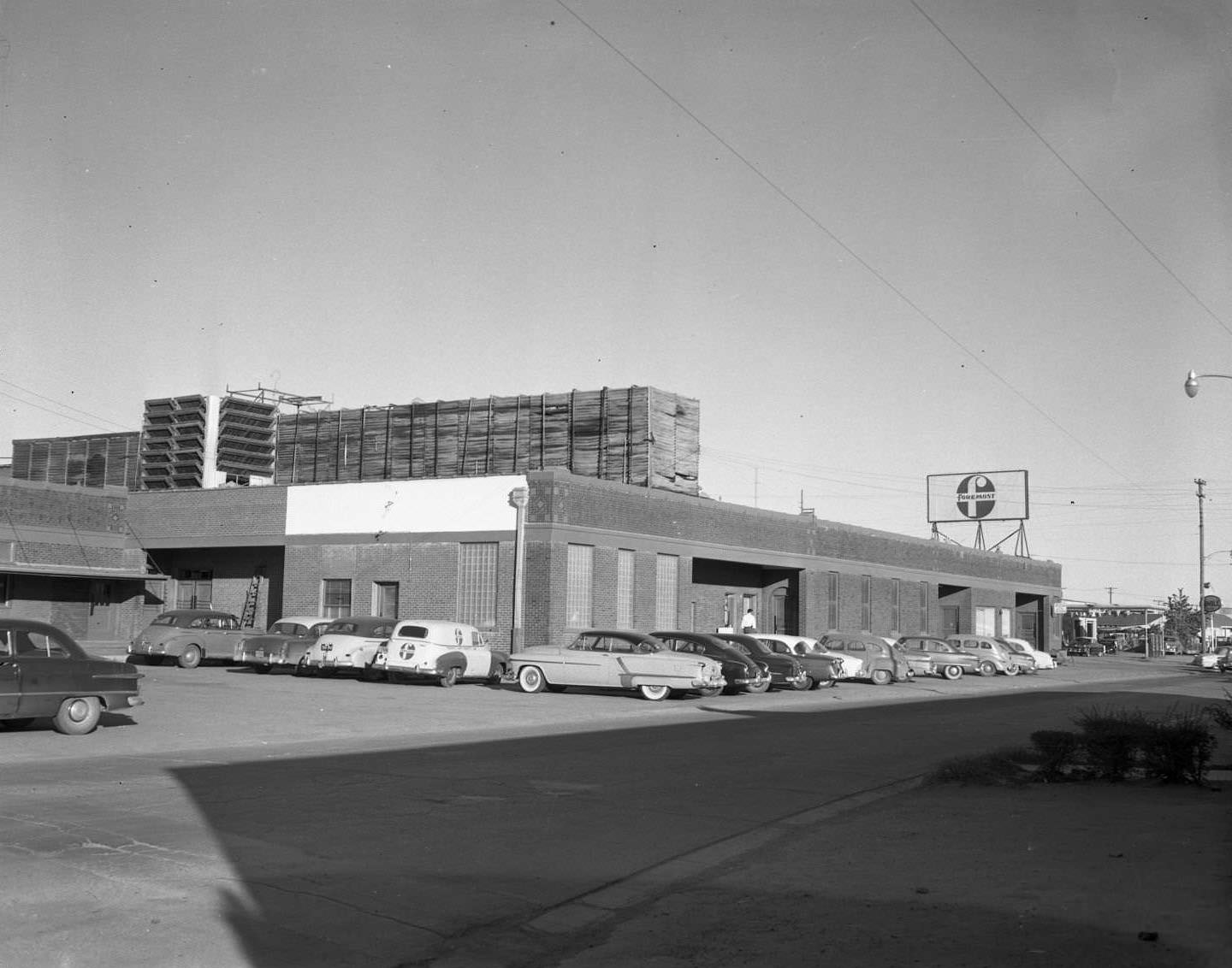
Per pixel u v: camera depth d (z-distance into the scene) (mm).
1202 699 32062
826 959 6422
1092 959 6277
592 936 7129
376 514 39781
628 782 13453
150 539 44312
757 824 10891
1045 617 73938
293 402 54281
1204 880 8133
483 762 15031
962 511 70500
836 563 51719
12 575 37625
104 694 16969
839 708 26953
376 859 8961
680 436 45438
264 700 23578
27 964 6223
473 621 37531
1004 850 9398
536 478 36844
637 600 39781
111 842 9211
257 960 6402
